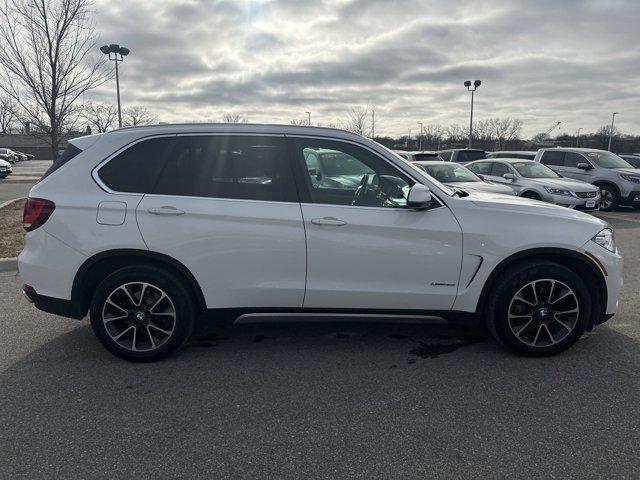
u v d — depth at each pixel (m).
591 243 3.72
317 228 3.60
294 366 3.73
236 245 3.59
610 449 2.69
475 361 3.80
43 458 2.63
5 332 4.39
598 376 3.54
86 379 3.52
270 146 3.71
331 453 2.67
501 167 12.98
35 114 13.85
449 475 2.49
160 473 2.51
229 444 2.75
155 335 3.78
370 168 3.77
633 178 13.30
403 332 4.41
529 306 3.78
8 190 18.72
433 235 3.64
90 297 3.82
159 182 3.63
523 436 2.81
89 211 3.57
